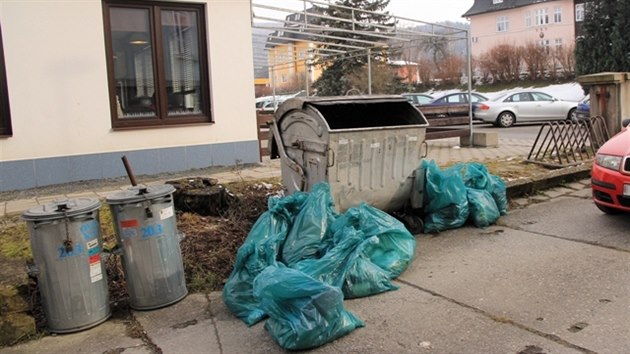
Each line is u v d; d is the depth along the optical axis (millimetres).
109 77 8789
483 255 5410
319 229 4887
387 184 5898
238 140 9984
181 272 4582
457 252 5551
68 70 8445
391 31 12984
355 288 4434
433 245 5820
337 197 5590
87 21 8516
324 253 4816
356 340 3750
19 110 8141
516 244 5707
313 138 5645
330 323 3672
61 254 3973
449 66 35688
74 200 4285
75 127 8562
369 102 5973
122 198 4258
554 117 20234
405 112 6242
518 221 6602
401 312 4176
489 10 50719
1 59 8008
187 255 5254
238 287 4289
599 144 10453
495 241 5848
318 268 4387
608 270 4805
